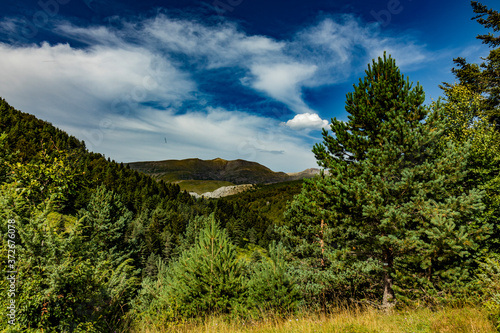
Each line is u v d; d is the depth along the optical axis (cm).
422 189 809
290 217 1705
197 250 961
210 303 852
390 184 876
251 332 638
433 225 798
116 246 3080
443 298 741
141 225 5244
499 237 875
